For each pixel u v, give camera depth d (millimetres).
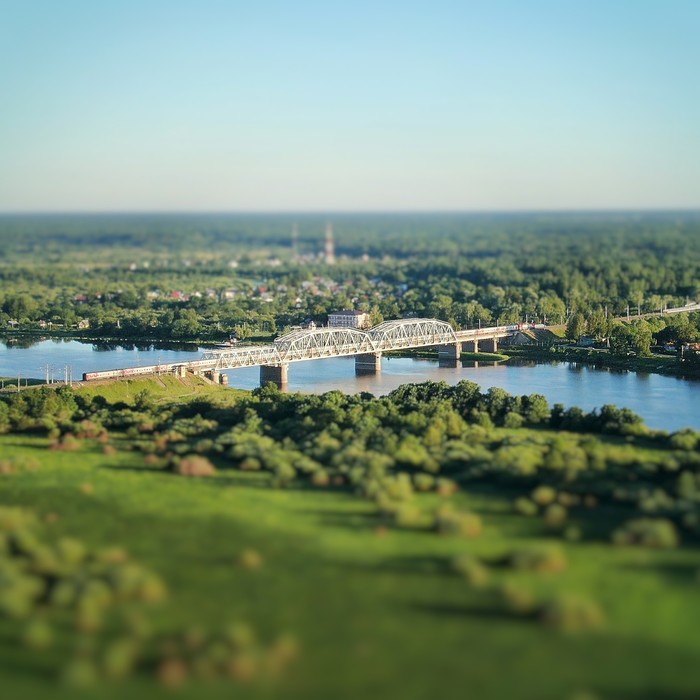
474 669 129250
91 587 153125
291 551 171625
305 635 139375
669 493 198500
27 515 193625
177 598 153000
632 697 122375
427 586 154625
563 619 139750
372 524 185500
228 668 129125
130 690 126125
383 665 130625
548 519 183250
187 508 198625
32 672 131625
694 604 145500
